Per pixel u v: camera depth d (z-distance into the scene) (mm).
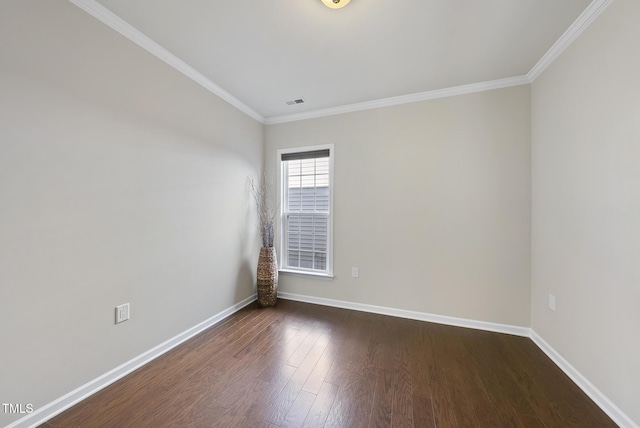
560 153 1986
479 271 2617
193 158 2436
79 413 1489
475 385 1754
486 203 2590
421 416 1482
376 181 3010
